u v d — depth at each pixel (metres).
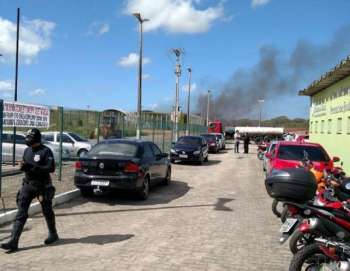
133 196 11.49
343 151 18.44
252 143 68.12
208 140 36.25
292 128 97.00
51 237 6.70
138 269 5.58
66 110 18.28
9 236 7.04
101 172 10.36
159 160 12.68
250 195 12.48
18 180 12.44
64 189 11.21
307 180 4.68
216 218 8.98
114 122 21.47
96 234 7.36
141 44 23.30
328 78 19.72
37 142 6.39
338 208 4.92
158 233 7.55
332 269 4.34
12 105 10.68
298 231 5.06
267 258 6.29
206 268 5.72
